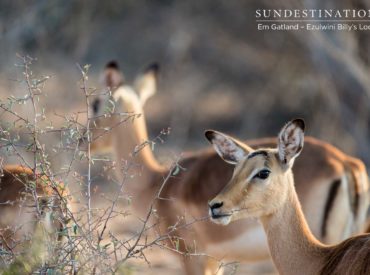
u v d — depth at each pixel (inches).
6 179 671.8
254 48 2064.5
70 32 1932.8
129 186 831.1
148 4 2306.8
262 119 1905.8
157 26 2314.2
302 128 609.6
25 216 654.5
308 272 597.9
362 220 772.0
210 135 639.1
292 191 612.7
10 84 1230.3
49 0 1878.7
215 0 2164.1
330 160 767.7
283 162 610.2
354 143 1547.7
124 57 2290.8
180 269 963.3
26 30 1829.5
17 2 1829.5
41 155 609.3
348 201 764.6
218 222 609.0
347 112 1526.8
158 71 935.7
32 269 592.1
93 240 607.5
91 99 1210.6
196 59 2188.7
